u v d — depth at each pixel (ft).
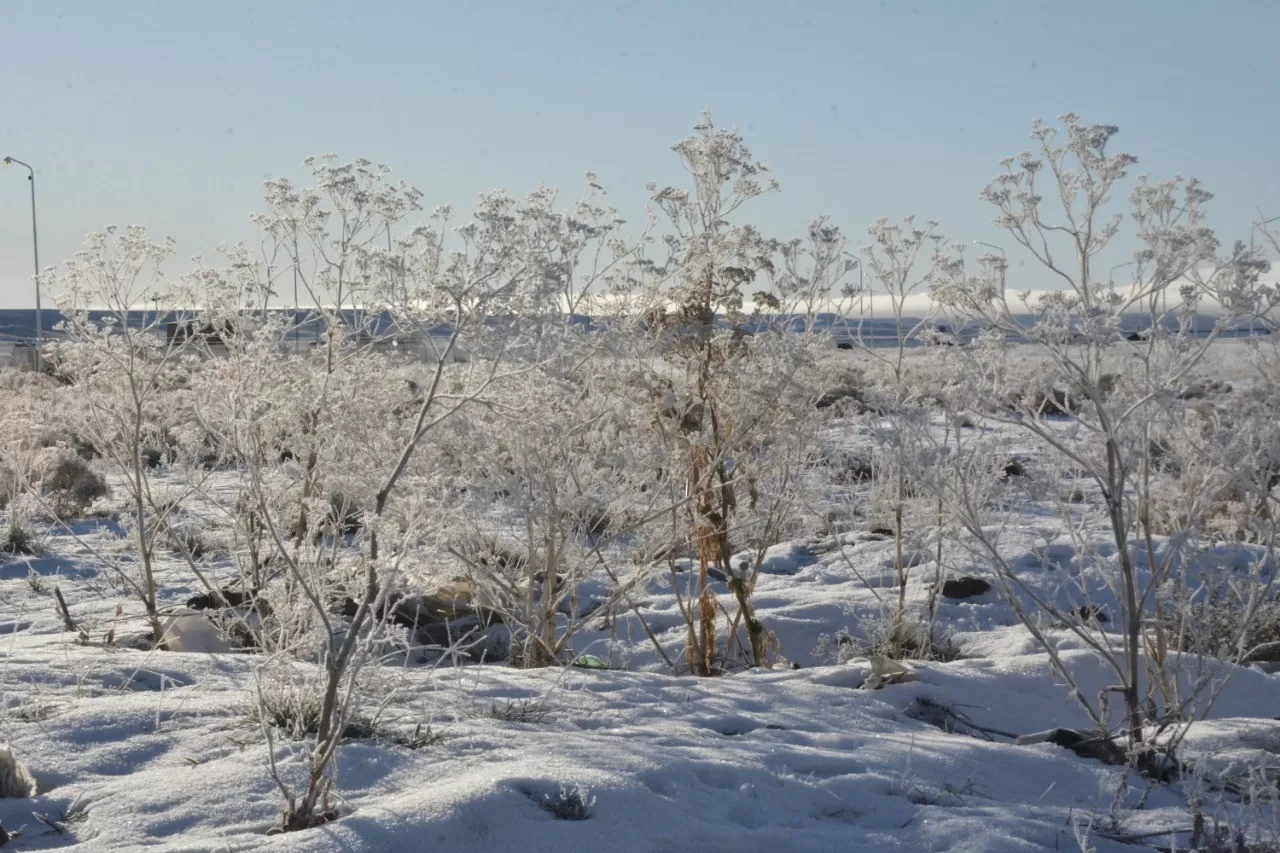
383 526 13.75
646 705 18.33
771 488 26.78
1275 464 18.24
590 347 21.53
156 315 26.37
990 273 17.53
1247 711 21.39
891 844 12.64
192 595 29.55
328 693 13.04
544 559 24.75
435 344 14.58
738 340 24.45
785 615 29.37
